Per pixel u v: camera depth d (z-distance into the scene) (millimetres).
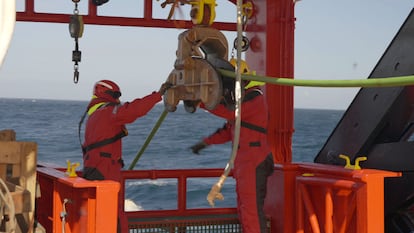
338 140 5918
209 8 4438
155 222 5480
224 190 19609
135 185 19938
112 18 5512
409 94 4973
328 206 4695
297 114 111750
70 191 4211
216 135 5180
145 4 5605
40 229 4086
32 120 67062
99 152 4734
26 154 3975
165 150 34938
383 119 5250
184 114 79125
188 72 4297
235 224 5730
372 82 3328
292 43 5652
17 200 3730
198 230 5613
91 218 3881
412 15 4922
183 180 5766
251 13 5855
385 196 5367
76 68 5039
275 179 5492
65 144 38094
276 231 5477
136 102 4562
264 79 3844
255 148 4762
